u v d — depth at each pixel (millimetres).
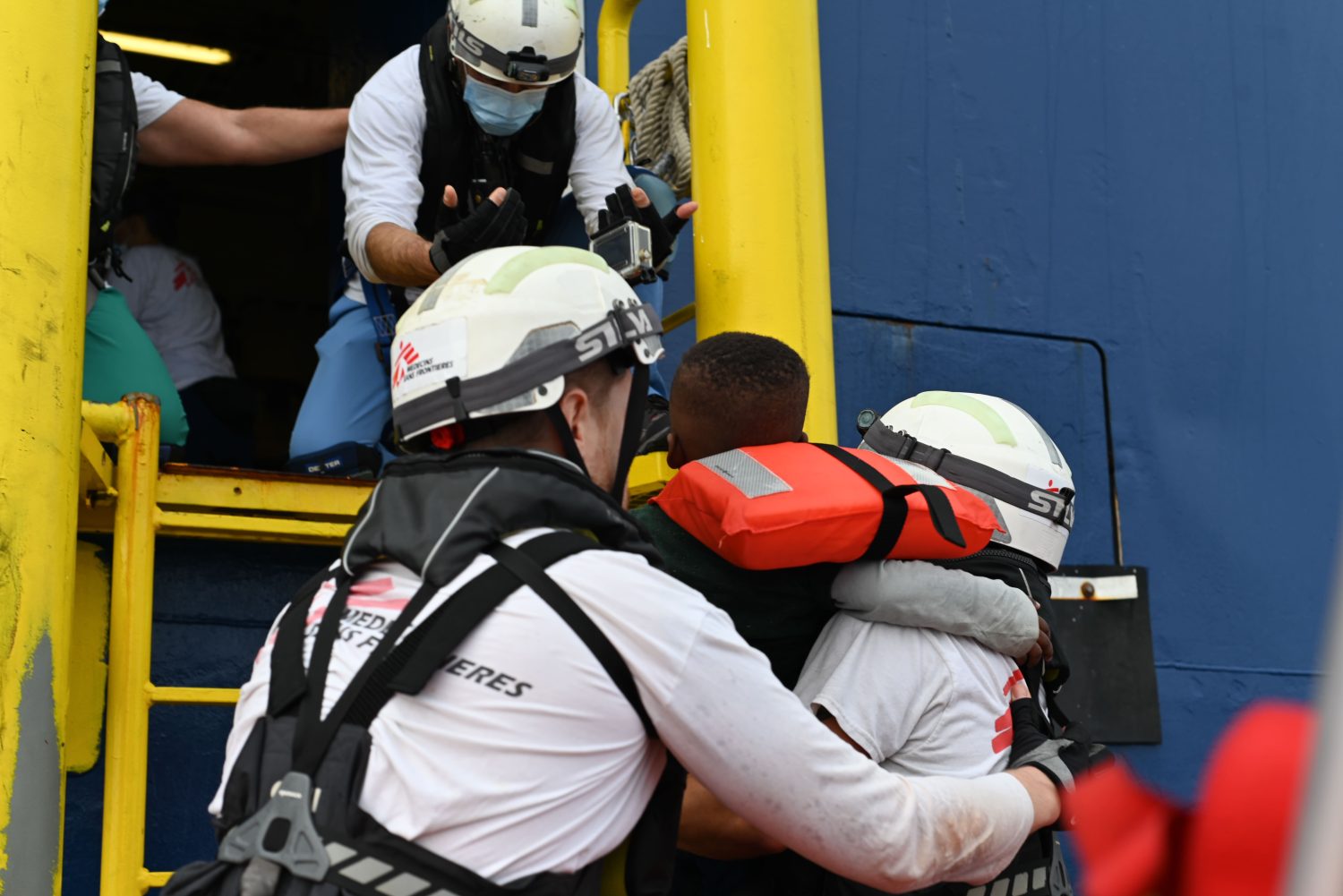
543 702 1344
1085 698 4277
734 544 1847
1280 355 5043
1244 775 725
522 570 1386
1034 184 4715
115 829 2334
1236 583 4785
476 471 1458
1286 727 725
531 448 1534
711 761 1411
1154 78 5012
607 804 1387
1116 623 4371
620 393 1612
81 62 2162
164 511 2584
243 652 2814
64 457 2033
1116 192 4859
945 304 4473
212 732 2752
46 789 1925
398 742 1326
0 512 1940
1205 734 4582
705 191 3049
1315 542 4965
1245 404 4941
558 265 1587
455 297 1565
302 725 1351
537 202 3188
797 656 2049
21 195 2049
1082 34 4898
